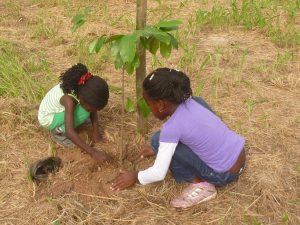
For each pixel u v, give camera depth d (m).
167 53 1.79
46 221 1.75
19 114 2.40
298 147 2.18
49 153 2.13
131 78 2.79
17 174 2.00
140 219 1.77
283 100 2.58
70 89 1.97
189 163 1.78
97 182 1.94
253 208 1.82
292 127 2.33
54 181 1.94
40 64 2.91
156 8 3.92
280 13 3.85
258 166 2.04
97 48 1.72
